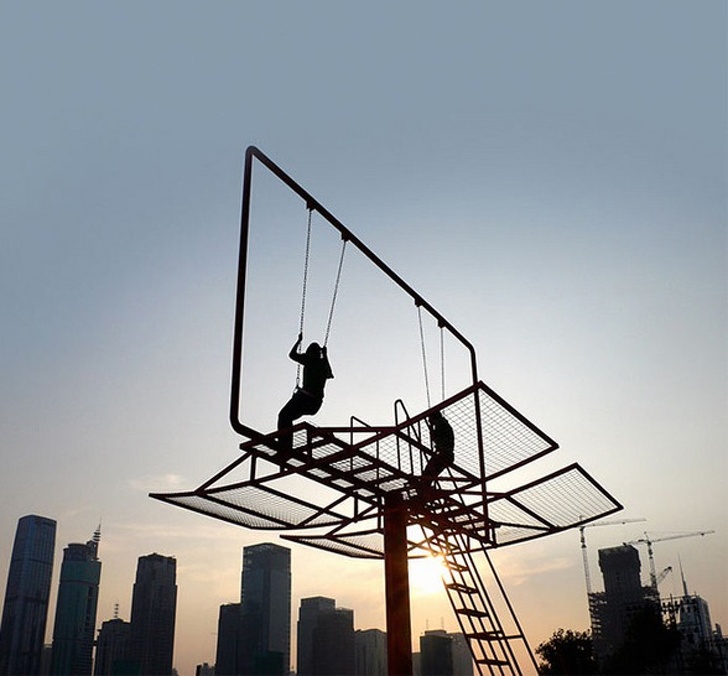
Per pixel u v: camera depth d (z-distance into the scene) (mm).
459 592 12680
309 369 10516
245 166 10461
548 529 14891
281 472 11195
